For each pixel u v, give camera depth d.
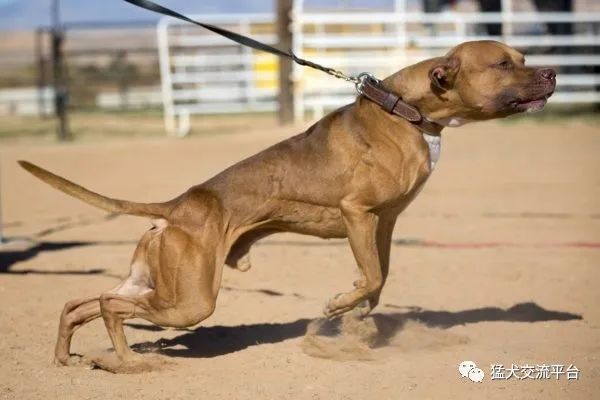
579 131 23.34
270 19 28.03
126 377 6.83
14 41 82.50
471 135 23.12
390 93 6.91
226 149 21.39
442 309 8.69
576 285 9.45
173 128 25.98
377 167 6.88
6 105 35.31
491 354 7.18
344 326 7.56
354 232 6.96
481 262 10.48
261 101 30.06
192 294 6.71
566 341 7.54
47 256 11.04
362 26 34.84
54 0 25.19
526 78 6.89
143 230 12.80
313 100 26.33
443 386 6.40
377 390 6.35
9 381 6.74
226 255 6.87
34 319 8.47
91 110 32.59
